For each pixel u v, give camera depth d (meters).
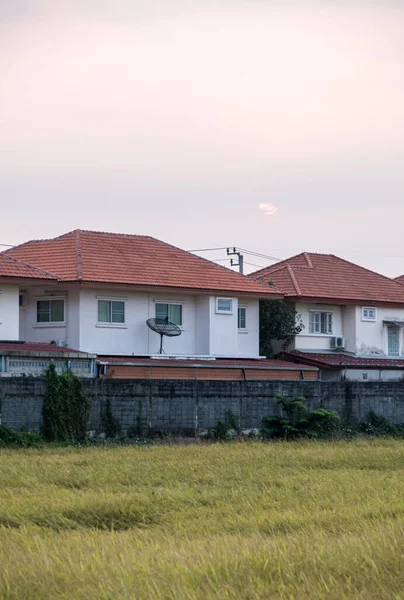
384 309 99.56
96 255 82.12
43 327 78.44
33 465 44.84
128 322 79.50
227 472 43.44
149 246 88.56
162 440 62.69
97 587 21.66
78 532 28.98
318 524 29.44
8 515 31.23
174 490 37.09
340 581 21.94
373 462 48.97
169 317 82.44
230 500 34.91
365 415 74.62
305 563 23.22
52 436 59.31
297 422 69.00
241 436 67.31
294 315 93.06
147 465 45.38
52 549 25.62
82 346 76.38
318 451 53.84
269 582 21.95
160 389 64.38
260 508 32.91
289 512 31.23
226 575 22.17
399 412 76.62
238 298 87.06
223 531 29.02
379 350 98.56
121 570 22.66
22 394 58.62
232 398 67.56
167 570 22.69
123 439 61.38
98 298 77.88
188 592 20.89
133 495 35.06
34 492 36.38
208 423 66.38
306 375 82.62
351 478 40.88
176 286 80.81
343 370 88.81
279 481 40.06
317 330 95.56
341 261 105.56
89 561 23.72
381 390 75.62
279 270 98.62
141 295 80.56
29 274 71.75
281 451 53.62
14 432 56.97
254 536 26.84
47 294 78.25
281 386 70.12
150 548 25.39
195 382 65.81
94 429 61.56
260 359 87.50
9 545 26.39
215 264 89.44
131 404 63.12
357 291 98.44
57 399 59.75
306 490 36.97
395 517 30.44
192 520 31.03
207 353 83.25
